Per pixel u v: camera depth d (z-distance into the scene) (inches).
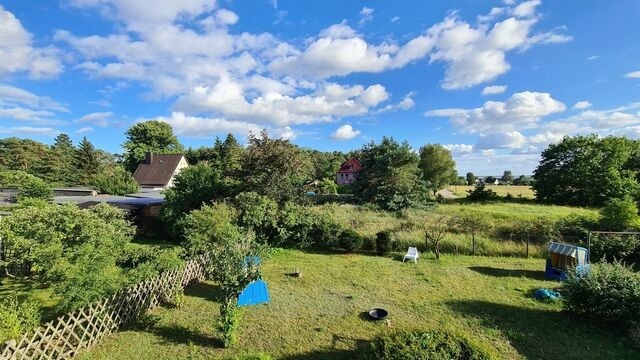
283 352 309.7
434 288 480.7
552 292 440.8
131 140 2728.8
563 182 1631.4
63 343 292.2
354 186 1603.1
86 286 315.3
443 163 1975.9
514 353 306.7
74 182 2150.6
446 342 228.2
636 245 581.0
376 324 365.7
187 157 2669.8
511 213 1153.4
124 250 460.4
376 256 671.1
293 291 469.1
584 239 637.3
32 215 383.9
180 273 454.6
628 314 337.7
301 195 958.4
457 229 740.0
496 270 568.7
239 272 341.4
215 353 306.8
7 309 282.2
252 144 933.2
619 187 1486.2
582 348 315.3
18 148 2167.8
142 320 357.7
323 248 727.7
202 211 601.3
